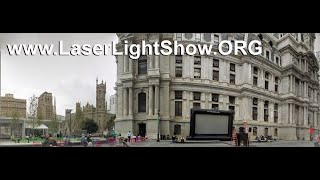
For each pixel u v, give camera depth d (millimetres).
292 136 21516
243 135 14531
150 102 21000
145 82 21250
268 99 22516
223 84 21672
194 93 21453
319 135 22062
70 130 20172
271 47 21875
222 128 15172
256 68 21844
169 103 21219
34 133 22516
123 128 20969
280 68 22500
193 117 14969
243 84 21891
